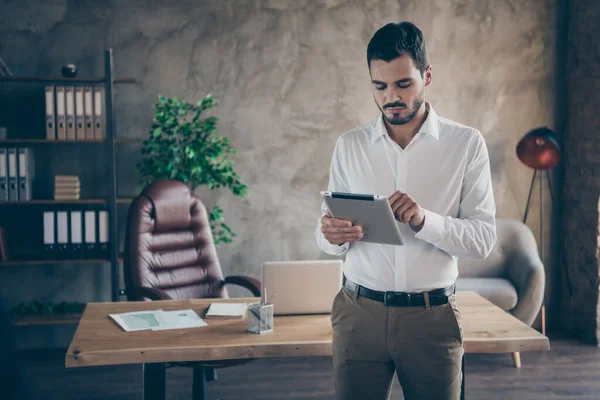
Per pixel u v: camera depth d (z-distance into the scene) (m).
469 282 4.41
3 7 4.65
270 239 5.02
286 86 4.95
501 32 5.05
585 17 4.75
